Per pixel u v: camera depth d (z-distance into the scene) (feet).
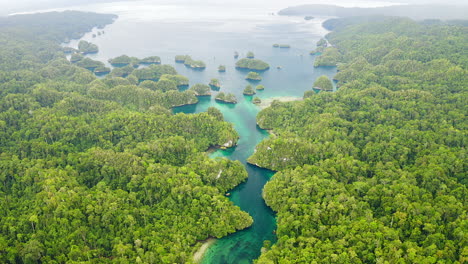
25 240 474.08
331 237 479.00
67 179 584.40
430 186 548.31
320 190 567.59
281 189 611.06
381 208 523.29
